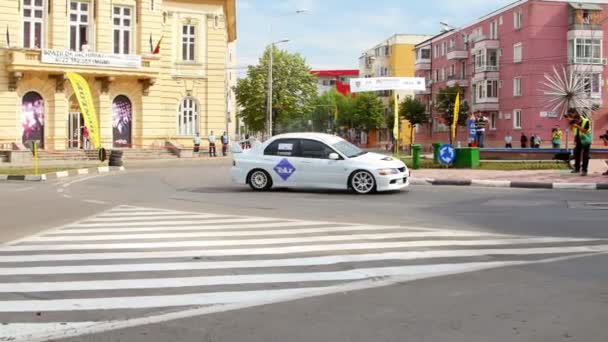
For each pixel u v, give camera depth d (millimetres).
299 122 109375
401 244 9102
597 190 17266
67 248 9094
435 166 26031
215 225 11297
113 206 14750
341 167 16844
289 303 6000
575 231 10141
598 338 4852
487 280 6848
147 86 42969
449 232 10148
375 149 80312
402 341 4828
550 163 25516
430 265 7656
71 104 41281
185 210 13766
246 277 7113
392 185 16547
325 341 4852
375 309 5734
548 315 5477
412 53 99062
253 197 16359
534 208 13203
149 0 42844
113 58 40781
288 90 69625
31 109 40062
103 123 41656
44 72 39500
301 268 7562
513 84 59781
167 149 43250
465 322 5297
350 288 6551
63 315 5668
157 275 7258
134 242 9562
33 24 40094
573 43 56219
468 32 69938
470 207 13539
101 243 9492
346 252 8539
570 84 53938
